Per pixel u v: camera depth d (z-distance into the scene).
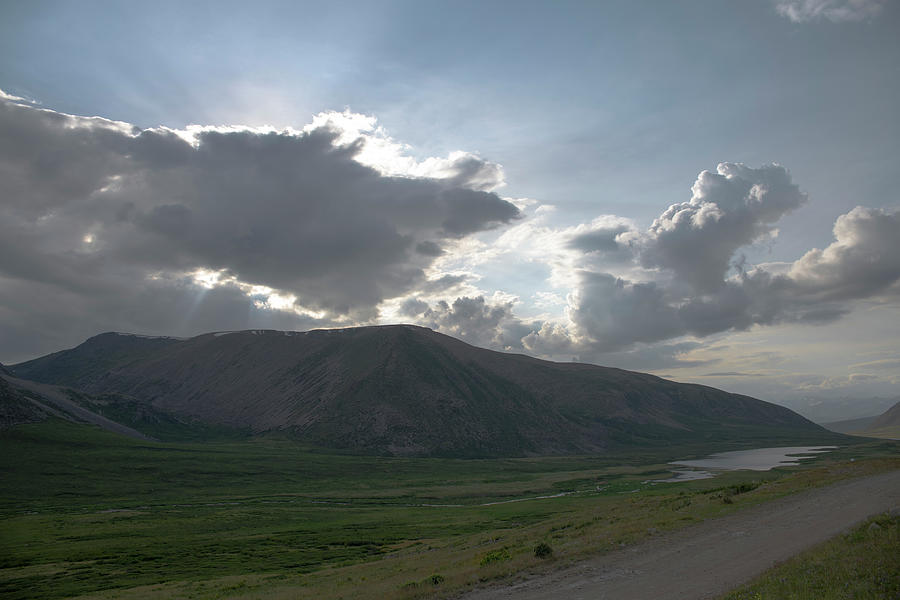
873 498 37.78
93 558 64.62
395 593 27.44
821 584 18.91
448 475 195.50
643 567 26.36
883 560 20.19
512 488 154.50
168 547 70.44
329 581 40.59
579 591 23.52
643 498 66.81
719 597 19.75
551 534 43.69
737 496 48.03
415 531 77.75
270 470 181.62
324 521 94.12
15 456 159.12
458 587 26.83
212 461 183.50
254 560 60.62
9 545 74.62
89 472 154.88
